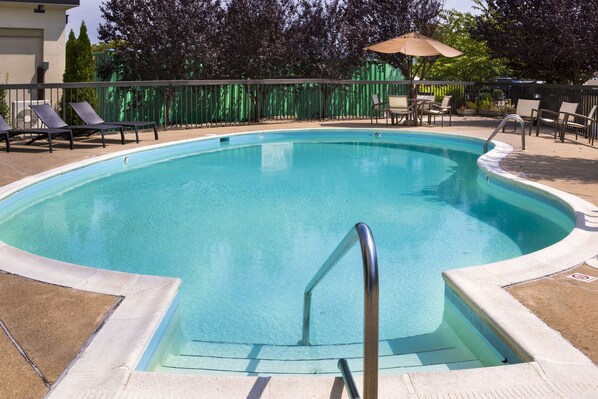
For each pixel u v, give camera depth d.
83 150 9.68
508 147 10.29
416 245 5.58
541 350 2.73
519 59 16.73
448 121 15.66
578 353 2.71
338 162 10.38
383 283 4.59
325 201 7.36
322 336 3.66
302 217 6.59
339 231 6.05
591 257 4.16
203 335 3.66
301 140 13.35
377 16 18.08
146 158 10.24
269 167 9.82
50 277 3.74
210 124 14.34
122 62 15.30
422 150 11.88
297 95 16.89
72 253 5.28
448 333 3.65
